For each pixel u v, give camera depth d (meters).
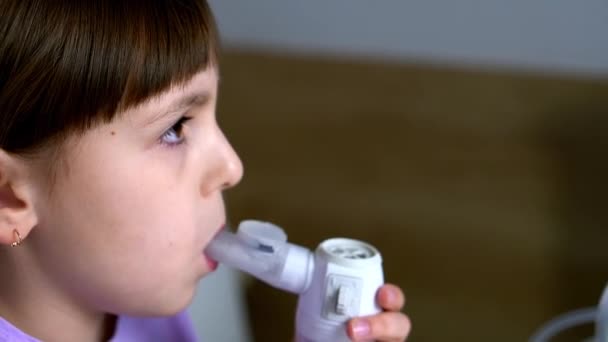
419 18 1.42
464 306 1.36
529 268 1.34
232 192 1.46
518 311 1.34
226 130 1.49
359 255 0.57
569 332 1.29
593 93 1.34
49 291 0.56
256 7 1.50
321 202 1.44
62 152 0.49
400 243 1.40
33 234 0.53
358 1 1.44
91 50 0.47
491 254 1.36
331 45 1.48
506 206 1.36
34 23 0.46
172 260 0.54
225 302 0.96
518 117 1.37
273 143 1.47
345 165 1.44
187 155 0.53
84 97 0.47
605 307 0.60
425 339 1.36
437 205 1.39
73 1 0.47
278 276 0.56
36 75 0.46
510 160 1.37
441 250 1.38
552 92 1.35
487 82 1.38
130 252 0.52
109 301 0.55
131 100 0.48
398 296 0.58
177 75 0.49
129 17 0.48
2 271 0.56
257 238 0.57
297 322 0.57
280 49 1.50
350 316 0.55
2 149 0.48
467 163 1.39
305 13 1.47
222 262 0.58
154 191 0.51
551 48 1.38
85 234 0.51
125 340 0.65
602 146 1.33
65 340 0.59
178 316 0.73
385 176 1.42
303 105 1.46
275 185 1.46
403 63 1.43
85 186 0.50
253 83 1.48
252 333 1.32
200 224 0.55
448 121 1.40
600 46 1.35
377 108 1.43
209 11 0.54
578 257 1.32
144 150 0.50
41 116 0.47
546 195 1.35
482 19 1.39
